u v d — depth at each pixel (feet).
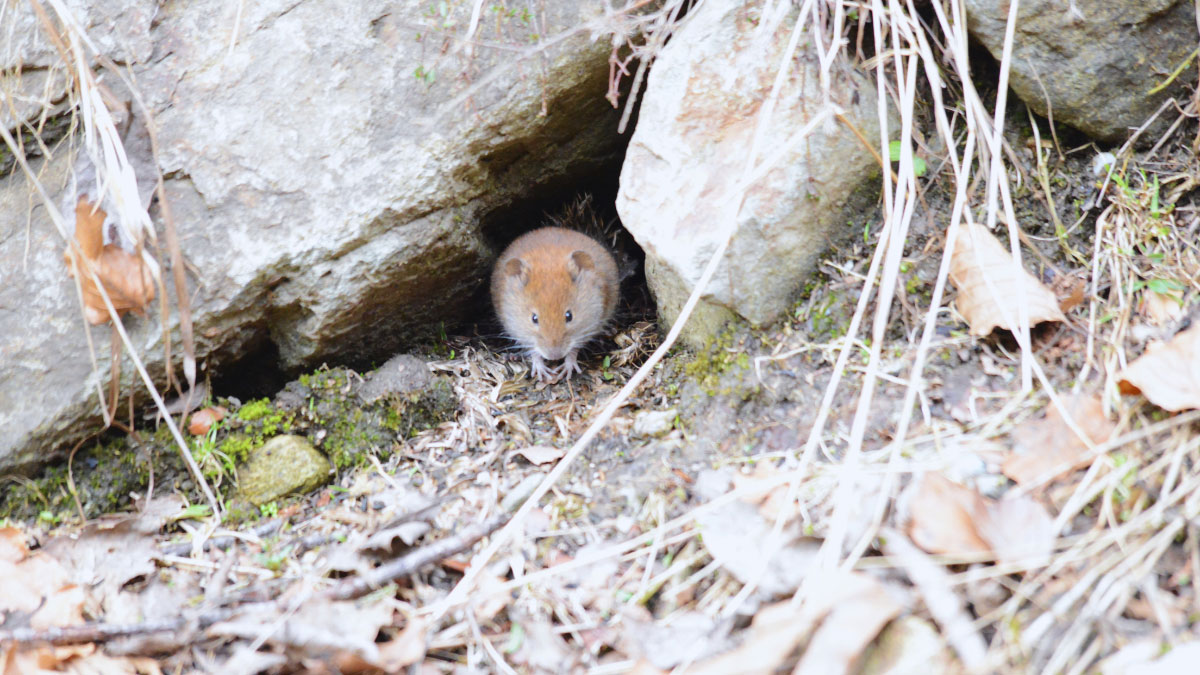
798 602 9.26
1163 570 9.00
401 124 14.21
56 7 12.46
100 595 11.24
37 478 12.87
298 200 13.89
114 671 10.00
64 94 13.80
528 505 10.66
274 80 14.14
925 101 13.73
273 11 14.30
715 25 13.53
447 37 13.82
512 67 14.39
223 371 14.55
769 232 12.86
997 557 9.25
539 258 16.66
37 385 12.91
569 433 13.84
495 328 17.46
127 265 12.91
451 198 14.61
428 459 13.67
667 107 13.55
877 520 9.79
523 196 16.39
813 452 11.21
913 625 8.87
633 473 12.21
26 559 11.50
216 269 13.60
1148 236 12.31
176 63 14.07
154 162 13.67
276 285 14.01
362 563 11.30
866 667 8.81
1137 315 11.62
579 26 13.48
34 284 13.29
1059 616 8.77
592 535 11.37
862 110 13.16
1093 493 9.71
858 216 13.30
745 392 12.45
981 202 12.94
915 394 11.15
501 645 10.20
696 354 13.91
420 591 10.85
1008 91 13.62
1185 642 8.33
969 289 11.94
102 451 13.17
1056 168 13.30
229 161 13.87
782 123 13.05
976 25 13.05
